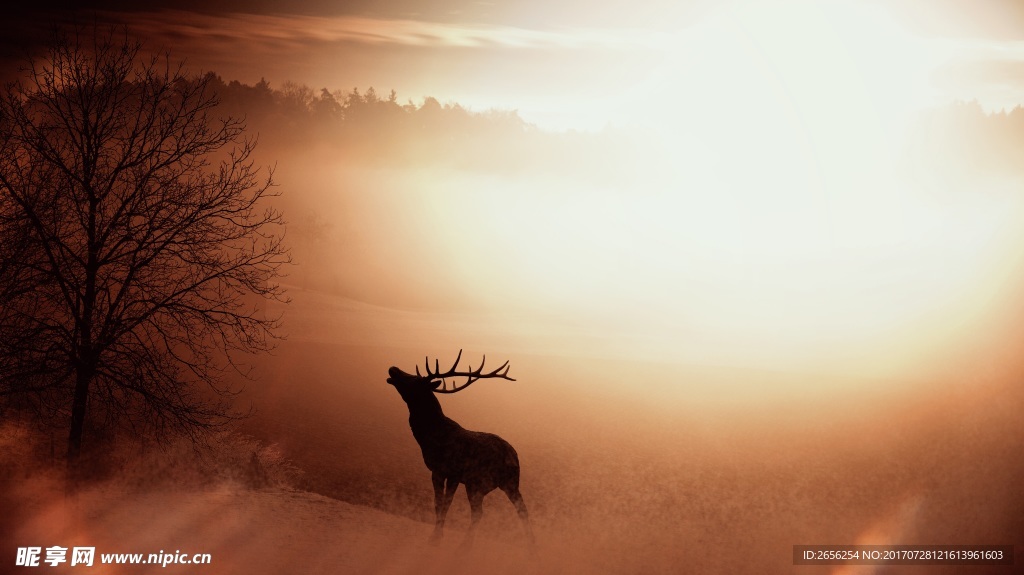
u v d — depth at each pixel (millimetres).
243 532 38219
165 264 46281
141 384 44500
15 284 41844
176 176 45406
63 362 42594
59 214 43031
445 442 37969
